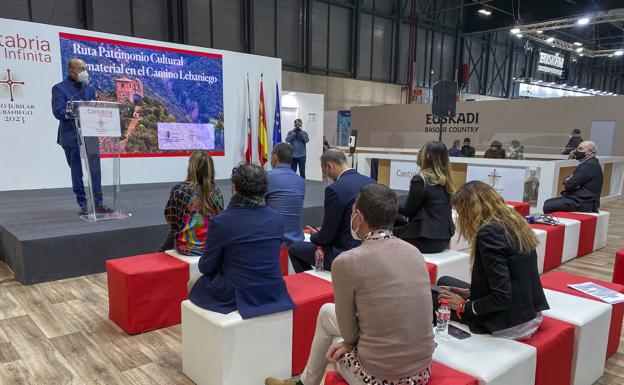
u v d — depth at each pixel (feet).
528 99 37.93
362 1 42.68
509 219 5.89
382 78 46.37
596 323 7.02
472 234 6.10
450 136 42.50
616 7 35.70
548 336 6.20
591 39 56.24
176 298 9.02
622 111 33.19
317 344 5.90
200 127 25.03
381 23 45.06
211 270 6.75
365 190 4.91
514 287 5.83
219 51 25.30
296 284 7.98
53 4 26.25
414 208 10.02
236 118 26.61
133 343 8.25
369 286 4.51
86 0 27.04
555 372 6.31
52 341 8.24
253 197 6.69
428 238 9.92
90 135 12.96
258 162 27.61
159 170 23.79
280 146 10.78
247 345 6.54
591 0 36.65
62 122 13.62
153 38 30.17
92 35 20.90
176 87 23.88
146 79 22.77
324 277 8.38
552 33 51.62
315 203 18.57
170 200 9.41
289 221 10.42
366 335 4.63
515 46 58.03
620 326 8.19
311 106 32.71
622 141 33.40
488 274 5.74
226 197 19.40
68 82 13.67
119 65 21.83
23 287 10.87
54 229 12.12
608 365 7.99
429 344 4.65
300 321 7.17
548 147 37.24
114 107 13.48
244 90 26.68
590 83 70.38
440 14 48.98
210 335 6.45
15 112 19.25
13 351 7.84
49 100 20.02
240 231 6.50
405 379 4.57
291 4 37.42
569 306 7.30
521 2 42.01
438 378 4.99
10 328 8.73
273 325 6.81
